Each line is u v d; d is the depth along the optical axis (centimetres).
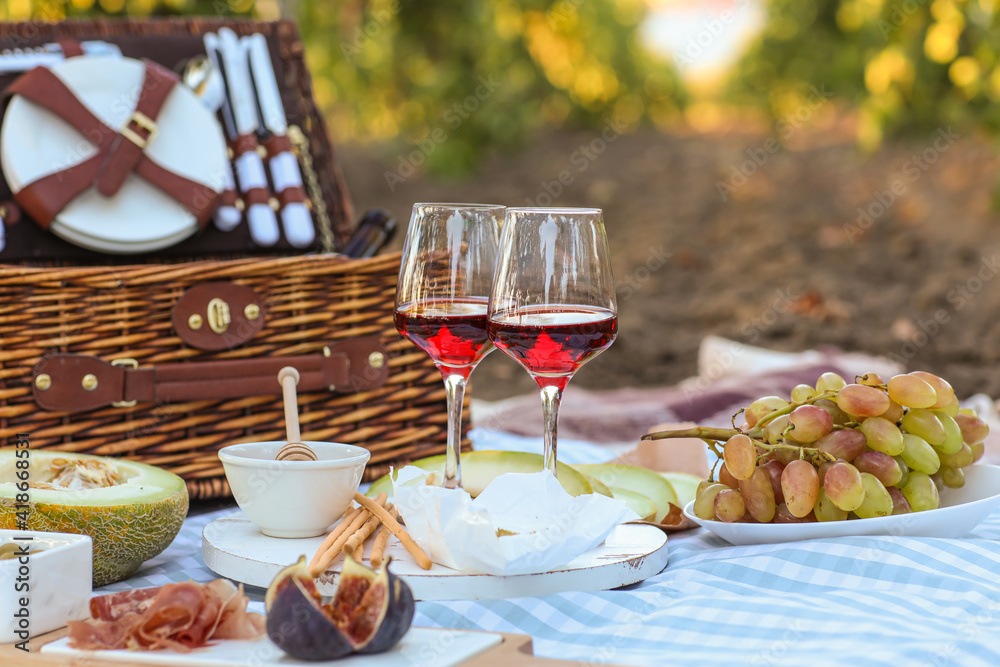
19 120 144
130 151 146
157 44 164
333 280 138
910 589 93
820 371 248
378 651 73
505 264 99
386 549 100
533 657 73
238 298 131
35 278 121
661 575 100
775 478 106
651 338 436
